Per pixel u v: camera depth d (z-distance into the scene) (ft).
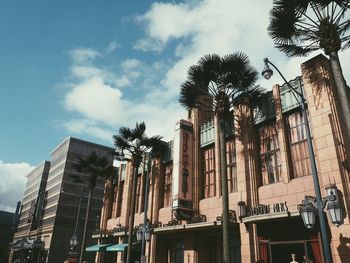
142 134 90.94
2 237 378.53
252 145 63.36
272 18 43.78
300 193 52.34
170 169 89.76
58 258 215.51
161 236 82.89
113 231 101.04
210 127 78.18
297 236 50.37
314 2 40.50
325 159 48.49
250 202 60.03
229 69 57.93
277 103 60.44
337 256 43.21
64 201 237.04
